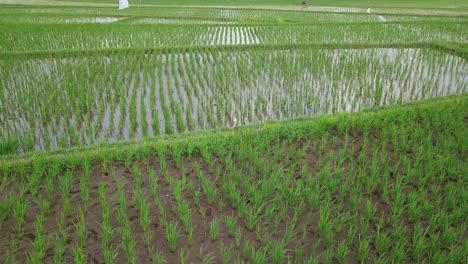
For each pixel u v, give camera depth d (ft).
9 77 32.12
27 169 17.56
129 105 26.94
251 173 17.35
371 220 14.56
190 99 27.86
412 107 24.25
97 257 12.77
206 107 26.18
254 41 50.52
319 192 15.58
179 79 32.63
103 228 13.42
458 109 23.88
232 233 13.97
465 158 18.58
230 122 24.72
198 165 18.02
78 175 17.61
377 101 28.25
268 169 17.53
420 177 16.43
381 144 20.53
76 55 39.55
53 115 24.99
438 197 15.49
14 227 14.12
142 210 14.37
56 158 17.94
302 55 39.70
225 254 12.43
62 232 13.37
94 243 13.41
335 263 12.71
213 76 32.73
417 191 16.08
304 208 15.43
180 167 18.35
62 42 47.47
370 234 13.89
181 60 38.78
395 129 20.92
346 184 16.08
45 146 21.16
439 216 14.10
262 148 19.60
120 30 54.19
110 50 40.83
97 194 16.20
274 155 19.15
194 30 57.67
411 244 13.26
